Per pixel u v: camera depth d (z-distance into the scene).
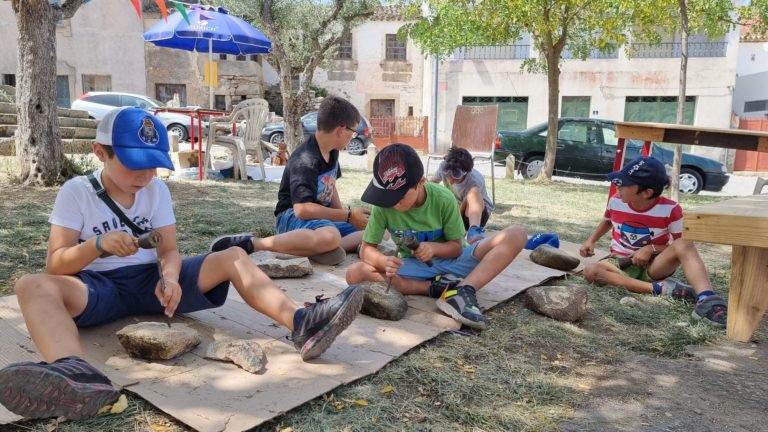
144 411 1.87
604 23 9.57
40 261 3.50
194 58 21.28
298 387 2.04
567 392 2.19
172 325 2.34
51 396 1.60
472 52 19.17
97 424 1.79
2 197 5.46
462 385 2.18
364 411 1.95
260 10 13.38
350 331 2.60
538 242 4.31
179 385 2.01
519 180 10.48
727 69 18.31
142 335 2.13
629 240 3.54
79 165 6.87
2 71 20.14
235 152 8.13
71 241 2.21
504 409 2.04
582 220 6.24
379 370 2.24
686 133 4.20
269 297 2.26
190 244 4.16
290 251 3.54
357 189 7.85
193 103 21.53
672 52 18.52
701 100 18.55
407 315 2.83
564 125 11.25
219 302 2.42
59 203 2.21
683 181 10.86
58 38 20.39
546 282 3.57
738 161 18.12
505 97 19.30
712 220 2.38
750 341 2.78
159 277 2.31
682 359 2.56
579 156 11.02
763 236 2.28
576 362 2.47
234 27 9.42
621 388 2.25
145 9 20.81
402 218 3.02
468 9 10.28
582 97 19.09
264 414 1.84
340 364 2.25
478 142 7.36
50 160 6.22
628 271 3.56
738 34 18.14
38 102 6.10
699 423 2.01
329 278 3.39
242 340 2.28
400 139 20.53
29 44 6.00
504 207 6.99
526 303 3.10
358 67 23.58
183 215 5.22
